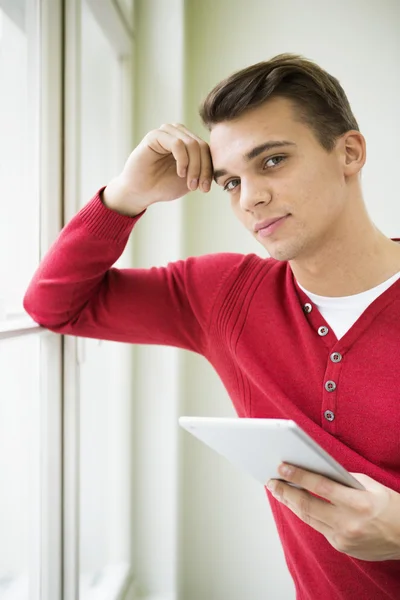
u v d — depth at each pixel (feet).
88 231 3.20
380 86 5.73
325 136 2.67
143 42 5.63
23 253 3.84
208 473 6.06
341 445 2.75
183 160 3.03
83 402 5.00
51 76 3.80
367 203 5.78
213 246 5.99
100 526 5.45
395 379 2.68
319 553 2.99
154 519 5.73
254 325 3.19
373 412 2.69
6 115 3.59
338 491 2.19
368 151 5.76
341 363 2.79
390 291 2.75
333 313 2.91
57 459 3.97
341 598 3.01
